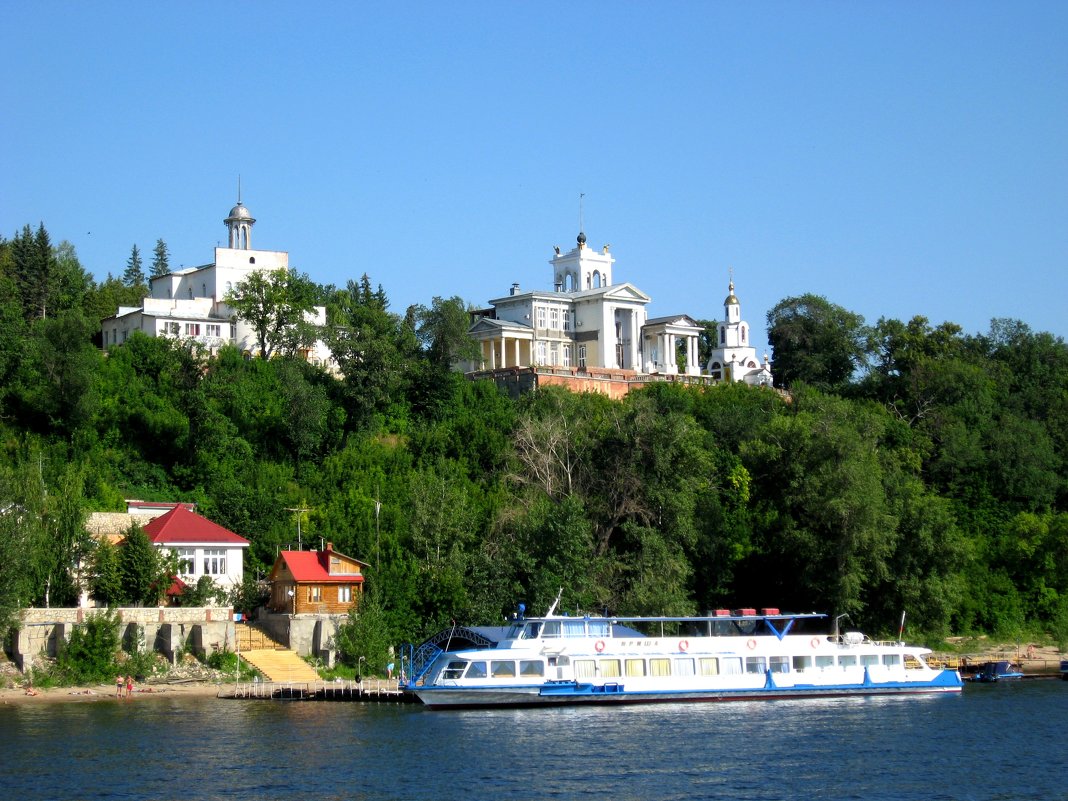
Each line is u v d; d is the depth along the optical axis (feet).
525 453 414.82
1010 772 237.86
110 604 337.11
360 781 227.40
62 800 213.05
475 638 329.93
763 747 259.19
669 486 388.78
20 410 443.32
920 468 539.70
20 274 653.71
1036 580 471.62
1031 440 564.71
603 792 220.64
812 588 390.01
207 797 215.92
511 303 638.53
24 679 316.19
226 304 544.62
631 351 639.35
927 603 394.52
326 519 398.21
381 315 530.68
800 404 531.91
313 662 344.90
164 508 405.18
